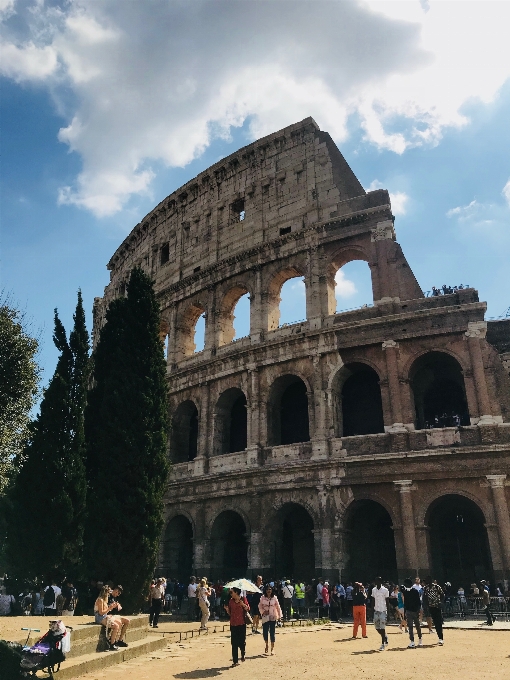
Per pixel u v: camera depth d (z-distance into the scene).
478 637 29.11
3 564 44.03
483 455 42.81
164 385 43.12
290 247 57.81
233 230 64.50
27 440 39.53
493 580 41.06
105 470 38.94
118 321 45.09
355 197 56.75
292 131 63.16
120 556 36.75
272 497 49.44
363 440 47.22
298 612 41.28
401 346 48.72
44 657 20.17
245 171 66.38
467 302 47.81
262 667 22.45
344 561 44.66
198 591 36.94
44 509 36.50
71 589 34.50
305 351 52.25
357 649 26.22
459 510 48.19
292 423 56.09
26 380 39.59
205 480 54.28
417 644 26.69
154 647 29.03
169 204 74.81
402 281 52.34
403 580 41.75
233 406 60.22
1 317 40.06
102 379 43.66
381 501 44.69
